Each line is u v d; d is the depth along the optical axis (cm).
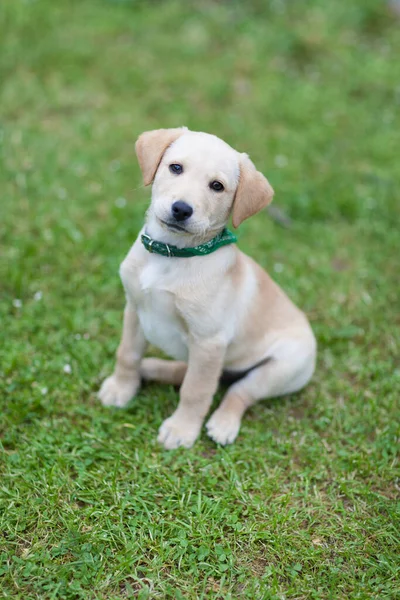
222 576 141
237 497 150
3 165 200
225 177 144
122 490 149
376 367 170
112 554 142
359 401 164
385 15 293
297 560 144
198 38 266
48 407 158
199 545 144
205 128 218
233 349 156
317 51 267
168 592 138
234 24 277
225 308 150
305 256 190
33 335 168
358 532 148
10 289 175
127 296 153
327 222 199
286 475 154
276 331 158
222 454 155
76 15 267
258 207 147
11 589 138
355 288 185
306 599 140
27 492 147
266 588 140
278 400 165
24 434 154
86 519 145
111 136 213
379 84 252
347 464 155
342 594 141
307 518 149
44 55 241
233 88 242
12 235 185
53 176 199
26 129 211
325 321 179
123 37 261
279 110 233
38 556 140
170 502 148
